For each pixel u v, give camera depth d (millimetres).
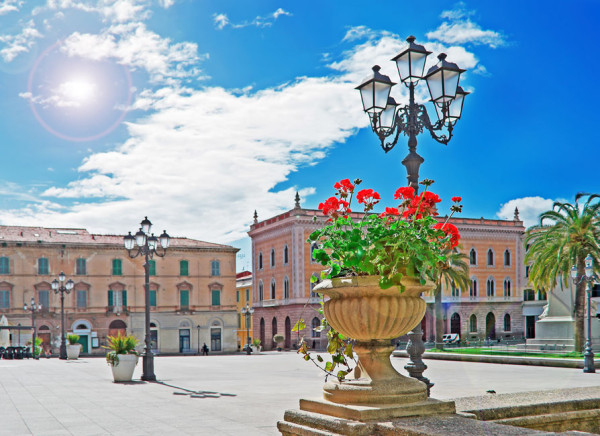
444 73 9109
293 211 57844
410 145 9383
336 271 4125
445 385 15500
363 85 9586
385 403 3807
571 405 4625
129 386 17047
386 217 4199
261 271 64688
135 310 60062
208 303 63031
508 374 18094
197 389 15930
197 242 65188
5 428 9609
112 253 59750
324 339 54094
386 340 4074
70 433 9047
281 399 13297
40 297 56688
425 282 3934
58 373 23359
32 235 59031
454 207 4598
